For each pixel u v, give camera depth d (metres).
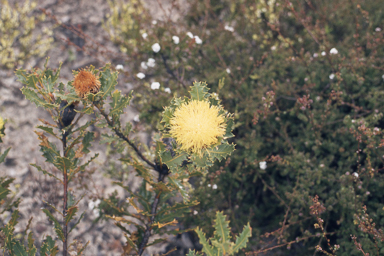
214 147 1.92
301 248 3.23
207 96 2.05
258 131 3.59
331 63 3.34
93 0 5.08
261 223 3.54
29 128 4.18
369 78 3.38
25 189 3.76
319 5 4.16
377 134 2.92
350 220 2.86
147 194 2.93
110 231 3.65
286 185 3.45
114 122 2.26
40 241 3.44
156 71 3.87
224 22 4.28
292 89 3.45
